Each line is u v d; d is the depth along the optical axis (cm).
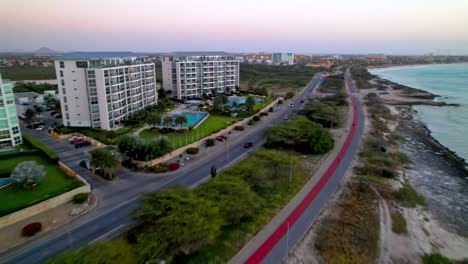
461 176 6438
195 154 6856
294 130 7519
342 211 4509
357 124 10256
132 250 2945
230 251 3478
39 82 16875
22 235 3722
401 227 4262
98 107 8388
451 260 3688
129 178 5528
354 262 3425
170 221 3180
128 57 10625
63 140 7681
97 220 4131
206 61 14438
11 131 6869
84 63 8244
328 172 6025
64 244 3600
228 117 10425
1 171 5381
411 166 6875
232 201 3891
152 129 8575
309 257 3450
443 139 9481
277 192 5019
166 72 14088
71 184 4931
